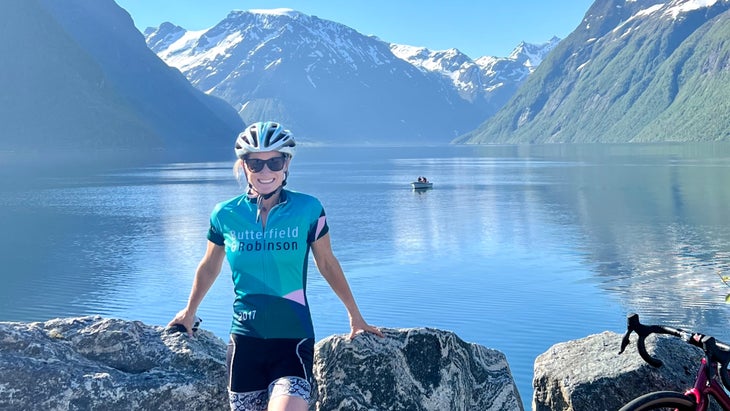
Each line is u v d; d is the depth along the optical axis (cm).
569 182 14438
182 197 12119
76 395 559
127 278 5203
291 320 498
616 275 4888
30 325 618
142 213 9644
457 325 3609
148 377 581
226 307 3984
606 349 684
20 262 6019
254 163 505
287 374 486
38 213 9775
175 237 7331
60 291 4841
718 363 457
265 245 502
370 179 16738
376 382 605
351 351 612
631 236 6812
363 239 6788
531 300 4134
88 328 625
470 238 6794
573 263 5384
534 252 5919
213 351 634
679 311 3859
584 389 650
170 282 5016
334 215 8912
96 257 6197
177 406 575
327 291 4250
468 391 648
